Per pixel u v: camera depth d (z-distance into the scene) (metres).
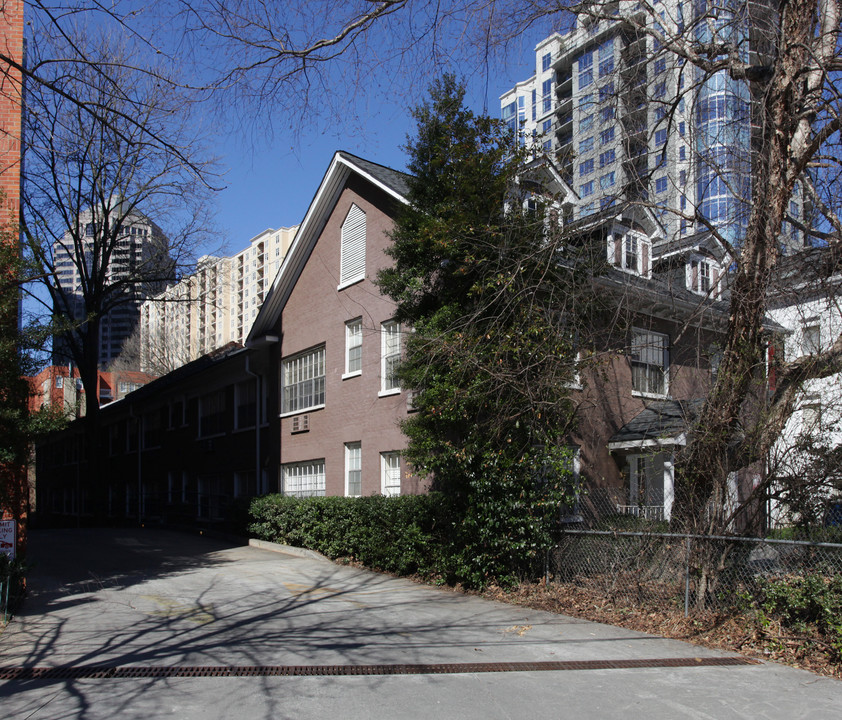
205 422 26.95
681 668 7.16
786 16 8.55
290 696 6.14
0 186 11.39
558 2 9.17
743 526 9.29
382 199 17.47
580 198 12.89
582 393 14.38
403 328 16.06
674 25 9.94
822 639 7.69
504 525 11.16
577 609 9.91
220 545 19.67
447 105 12.45
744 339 9.12
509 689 6.39
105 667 7.02
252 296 106.94
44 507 46.62
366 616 9.67
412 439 13.12
